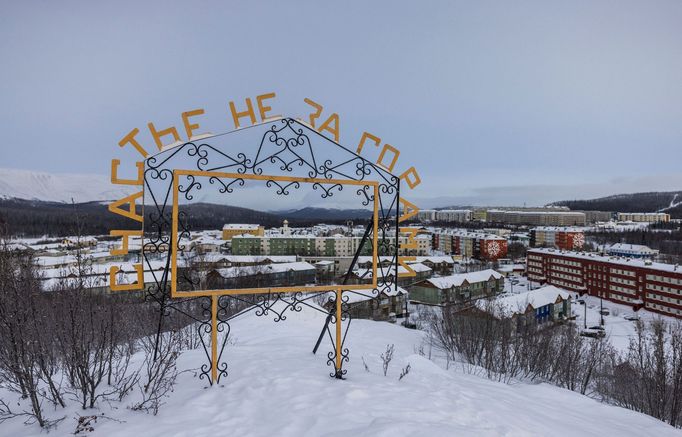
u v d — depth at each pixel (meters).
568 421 5.57
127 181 4.91
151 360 6.13
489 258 78.62
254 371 5.73
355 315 27.97
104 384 5.37
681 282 39.19
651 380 10.95
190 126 5.20
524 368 15.23
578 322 37.66
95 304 5.83
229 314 15.11
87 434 3.92
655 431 6.16
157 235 5.09
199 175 5.14
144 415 4.37
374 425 3.92
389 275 6.32
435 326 20.30
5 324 4.63
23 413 4.28
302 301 5.82
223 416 4.30
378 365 7.20
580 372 15.45
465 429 4.01
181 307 12.27
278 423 4.09
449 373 7.72
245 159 5.41
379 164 6.12
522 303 31.16
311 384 5.21
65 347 5.02
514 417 4.86
